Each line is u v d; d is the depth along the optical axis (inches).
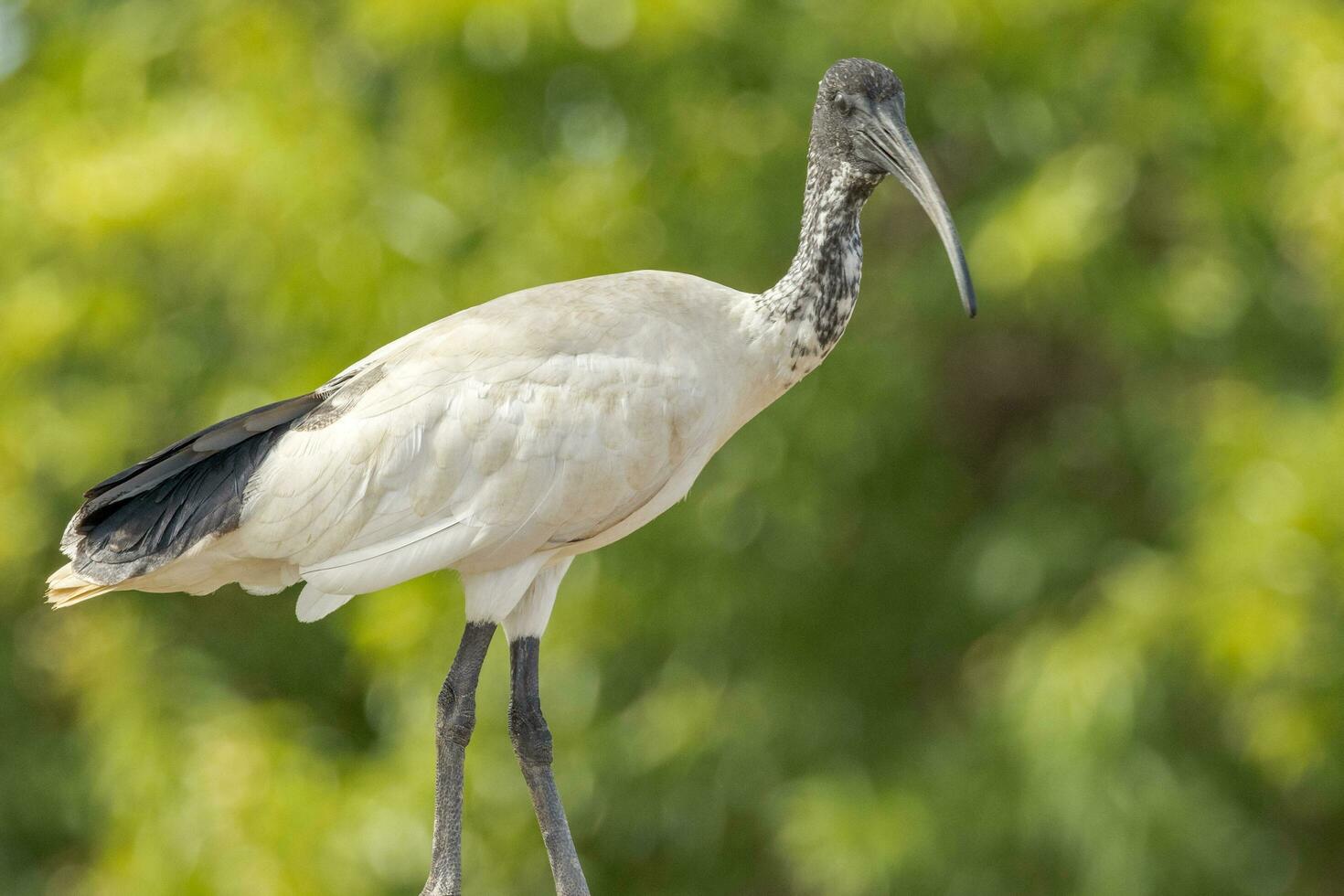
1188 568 464.4
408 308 482.6
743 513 499.8
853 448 497.4
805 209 293.4
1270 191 482.9
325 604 271.9
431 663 502.3
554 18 468.1
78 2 610.5
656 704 520.1
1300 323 505.4
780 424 489.4
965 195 519.5
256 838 502.9
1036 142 493.0
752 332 285.9
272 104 512.1
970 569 512.7
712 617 506.9
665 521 496.1
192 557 272.2
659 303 282.0
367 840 499.8
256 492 270.1
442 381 271.0
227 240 509.7
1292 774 470.6
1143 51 489.7
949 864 488.7
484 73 490.6
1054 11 480.7
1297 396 486.9
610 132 501.4
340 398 274.7
